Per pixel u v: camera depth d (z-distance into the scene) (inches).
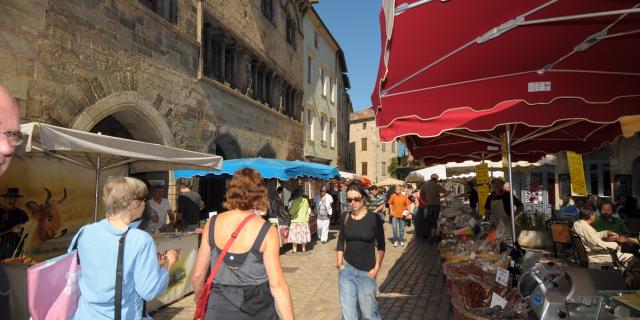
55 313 104.1
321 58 1213.7
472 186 600.4
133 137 445.7
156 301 250.2
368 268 177.3
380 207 594.2
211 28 569.6
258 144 736.3
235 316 104.1
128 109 393.7
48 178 288.8
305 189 925.2
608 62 133.0
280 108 863.1
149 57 425.1
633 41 125.0
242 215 111.9
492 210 359.9
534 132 231.9
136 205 113.6
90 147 200.7
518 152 307.7
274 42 828.6
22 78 286.4
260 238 107.3
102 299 104.7
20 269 170.6
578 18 113.7
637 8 108.9
